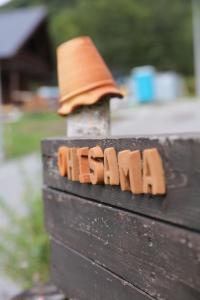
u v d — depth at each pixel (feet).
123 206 6.75
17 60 129.29
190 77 205.87
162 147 5.71
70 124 9.67
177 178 5.51
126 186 6.40
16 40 120.88
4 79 128.47
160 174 5.72
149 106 96.53
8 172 43.39
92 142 7.44
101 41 223.71
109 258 7.34
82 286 8.45
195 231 5.41
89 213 7.89
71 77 9.45
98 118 9.43
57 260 9.60
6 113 80.43
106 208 7.30
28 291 14.32
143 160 5.97
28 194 17.87
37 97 103.09
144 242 6.37
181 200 5.49
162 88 124.57
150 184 5.83
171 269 5.85
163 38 226.58
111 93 9.28
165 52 226.79
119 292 7.16
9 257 16.06
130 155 6.13
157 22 227.81
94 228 7.75
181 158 5.44
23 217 16.90
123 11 223.92
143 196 6.23
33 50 137.08
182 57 227.20
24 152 53.67
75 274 8.72
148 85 111.14
